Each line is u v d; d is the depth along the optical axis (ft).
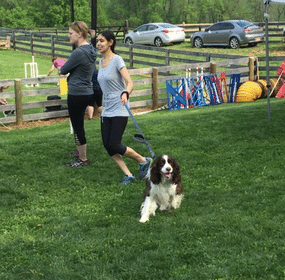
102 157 25.94
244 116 33.91
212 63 52.49
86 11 266.36
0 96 41.88
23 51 102.83
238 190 19.99
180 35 100.83
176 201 17.78
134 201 19.31
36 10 269.23
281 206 17.54
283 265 13.07
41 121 43.75
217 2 266.98
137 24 273.33
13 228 17.01
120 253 14.40
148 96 55.93
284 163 23.24
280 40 97.09
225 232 15.34
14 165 24.77
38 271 13.58
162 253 14.17
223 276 12.65
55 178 22.93
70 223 17.25
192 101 48.26
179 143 28.12
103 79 20.70
